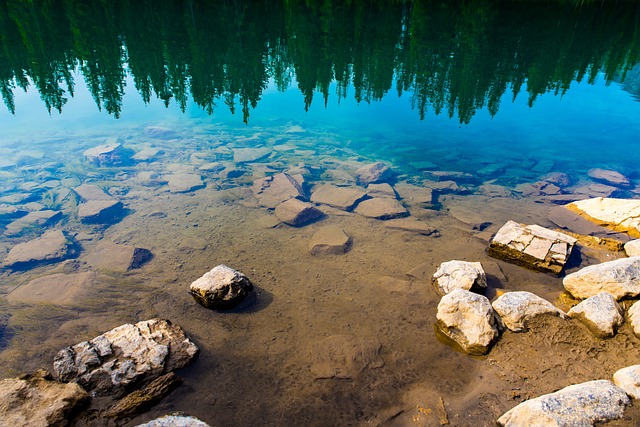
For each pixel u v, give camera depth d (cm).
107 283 993
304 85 3669
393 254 1161
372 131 2803
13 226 1296
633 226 1263
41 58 3834
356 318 855
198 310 883
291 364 722
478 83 3512
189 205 1514
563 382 661
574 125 2845
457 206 1572
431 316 857
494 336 755
